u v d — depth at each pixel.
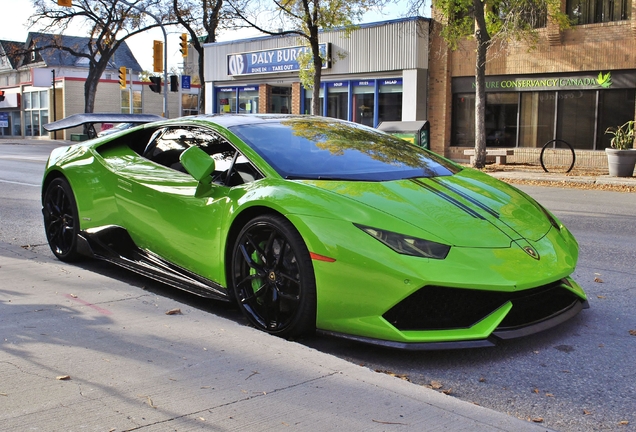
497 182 4.48
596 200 11.56
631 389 3.05
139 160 4.84
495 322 3.28
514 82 20.86
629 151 15.27
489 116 21.61
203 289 4.13
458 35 19.06
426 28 22.50
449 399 2.70
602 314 4.22
